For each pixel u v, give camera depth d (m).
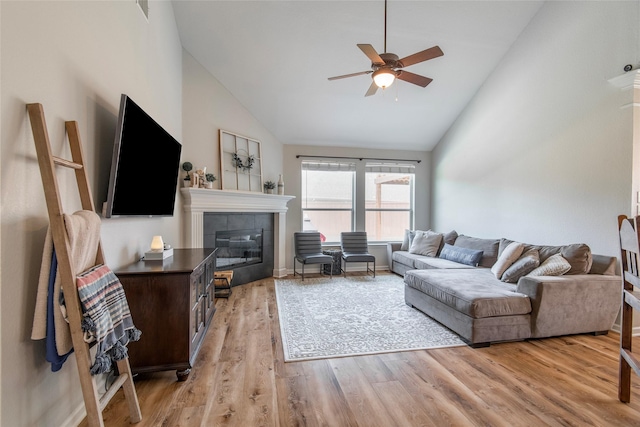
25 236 1.35
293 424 1.73
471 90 5.04
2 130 1.21
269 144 5.53
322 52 4.21
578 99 3.43
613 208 3.09
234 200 4.63
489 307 2.72
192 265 2.33
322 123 5.51
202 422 1.73
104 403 1.46
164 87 3.35
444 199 6.03
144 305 2.11
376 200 6.45
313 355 2.56
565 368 2.36
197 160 4.27
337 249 6.13
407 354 2.60
